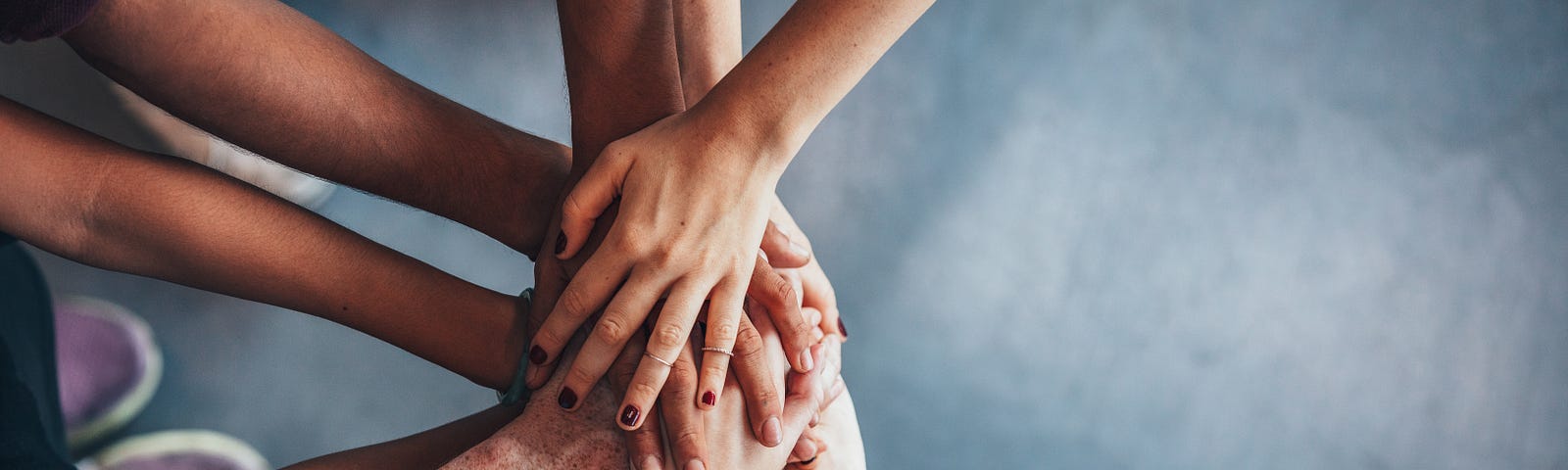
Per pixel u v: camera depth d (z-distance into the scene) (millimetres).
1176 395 1583
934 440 1497
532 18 1805
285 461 1371
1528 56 2004
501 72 1737
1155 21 1979
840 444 1064
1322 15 2020
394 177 1014
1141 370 1598
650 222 955
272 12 962
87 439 1326
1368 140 1878
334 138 980
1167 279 1689
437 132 1020
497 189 1046
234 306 1463
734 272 972
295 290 971
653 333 952
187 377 1404
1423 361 1659
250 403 1402
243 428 1384
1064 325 1625
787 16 964
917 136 1786
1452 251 1772
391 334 1003
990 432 1517
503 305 1022
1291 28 1997
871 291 1614
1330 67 1961
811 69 950
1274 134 1866
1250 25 1993
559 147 1085
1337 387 1619
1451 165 1864
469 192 1039
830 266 1626
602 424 966
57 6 825
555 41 1788
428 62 1724
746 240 971
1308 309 1687
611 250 957
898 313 1600
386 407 1431
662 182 957
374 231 1540
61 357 1345
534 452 941
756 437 984
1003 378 1565
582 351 960
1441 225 1796
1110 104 1869
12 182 890
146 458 1298
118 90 1413
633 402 944
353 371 1452
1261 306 1681
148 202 920
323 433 1398
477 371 1020
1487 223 1809
